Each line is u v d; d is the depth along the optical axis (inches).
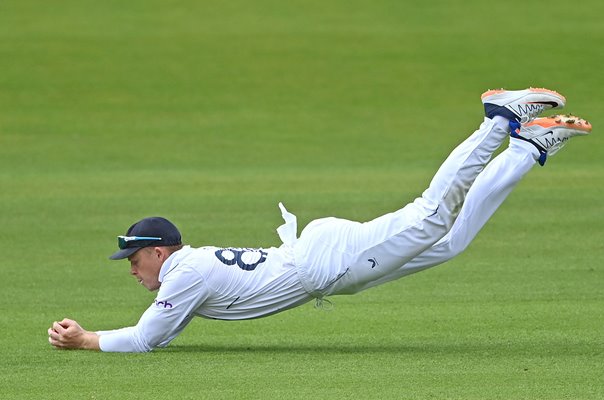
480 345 1041.5
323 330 1137.4
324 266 1013.2
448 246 1066.7
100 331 1112.2
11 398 844.0
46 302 1309.1
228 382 888.9
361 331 1129.4
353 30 4355.3
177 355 1000.2
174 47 4148.6
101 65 3924.7
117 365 954.7
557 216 1916.8
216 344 1063.0
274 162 2768.2
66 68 3885.3
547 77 3757.4
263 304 1027.9
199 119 3334.2
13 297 1337.4
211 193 2231.8
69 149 2960.1
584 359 969.5
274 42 4210.1
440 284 1398.9
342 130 3193.9
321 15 4576.8
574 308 1232.8
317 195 2198.6
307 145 2999.5
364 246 1010.7
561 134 1069.8
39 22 4443.9
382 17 4530.0
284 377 905.5
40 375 917.8
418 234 1008.2
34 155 2883.9
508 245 1674.5
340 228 1022.4
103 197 2186.3
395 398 833.5
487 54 4015.8
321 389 862.5
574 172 2460.6
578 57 3949.3
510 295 1320.1
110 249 1673.2
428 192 1011.9
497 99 1009.5
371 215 1964.8
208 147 2979.8
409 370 929.5
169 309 1005.8
